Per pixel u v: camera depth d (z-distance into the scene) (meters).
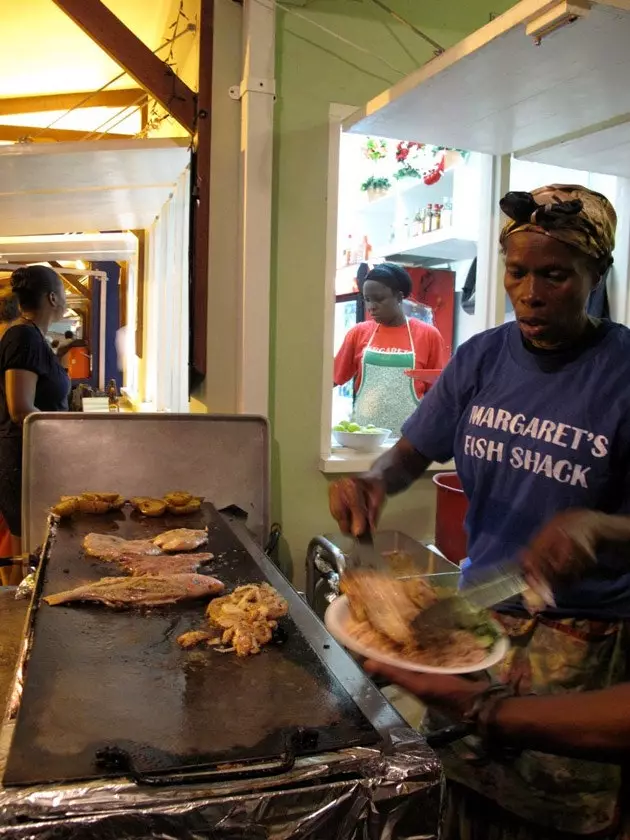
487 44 1.61
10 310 3.13
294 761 0.91
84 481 2.22
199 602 1.44
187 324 2.64
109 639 1.25
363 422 3.05
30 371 2.71
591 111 2.09
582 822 1.27
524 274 1.24
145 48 2.37
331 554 2.12
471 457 1.43
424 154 3.43
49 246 4.79
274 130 2.44
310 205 2.51
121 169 2.67
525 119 2.16
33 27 3.47
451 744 1.41
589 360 1.29
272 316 2.51
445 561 2.24
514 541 1.34
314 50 2.46
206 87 2.40
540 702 0.89
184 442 2.29
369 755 0.94
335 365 3.20
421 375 2.77
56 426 2.22
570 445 1.27
